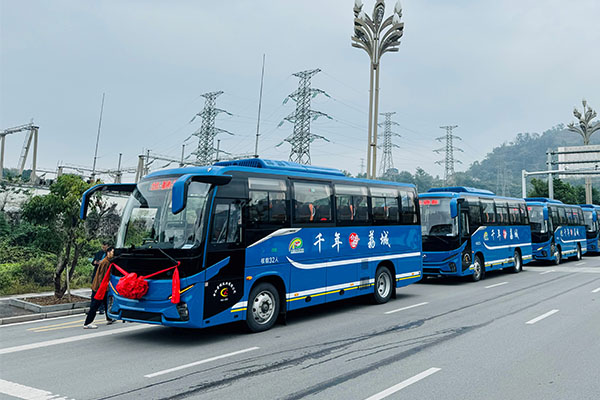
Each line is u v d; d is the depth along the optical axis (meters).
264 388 5.68
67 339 8.55
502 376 6.13
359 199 11.88
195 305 7.74
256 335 8.73
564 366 6.59
